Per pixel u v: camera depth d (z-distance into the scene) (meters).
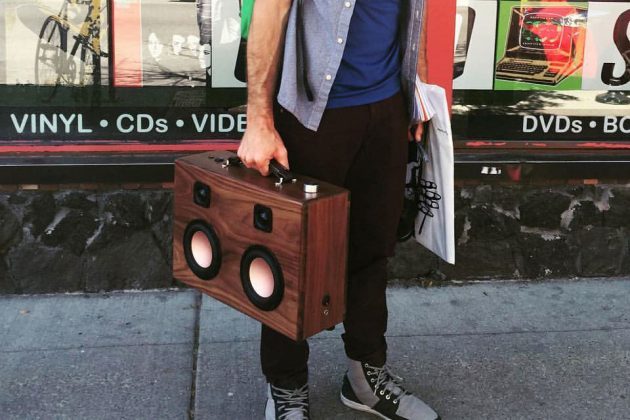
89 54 3.81
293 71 2.47
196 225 2.56
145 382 3.21
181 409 3.04
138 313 3.78
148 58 3.84
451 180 2.70
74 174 3.81
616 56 4.08
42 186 3.87
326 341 3.51
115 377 3.24
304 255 2.28
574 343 3.57
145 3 3.79
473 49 4.00
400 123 2.66
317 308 2.37
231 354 3.43
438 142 2.71
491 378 3.29
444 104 2.64
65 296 3.93
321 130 2.56
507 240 4.16
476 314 3.83
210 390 3.17
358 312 2.83
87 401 3.08
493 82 4.04
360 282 2.82
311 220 2.27
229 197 2.45
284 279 2.34
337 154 2.59
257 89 2.49
